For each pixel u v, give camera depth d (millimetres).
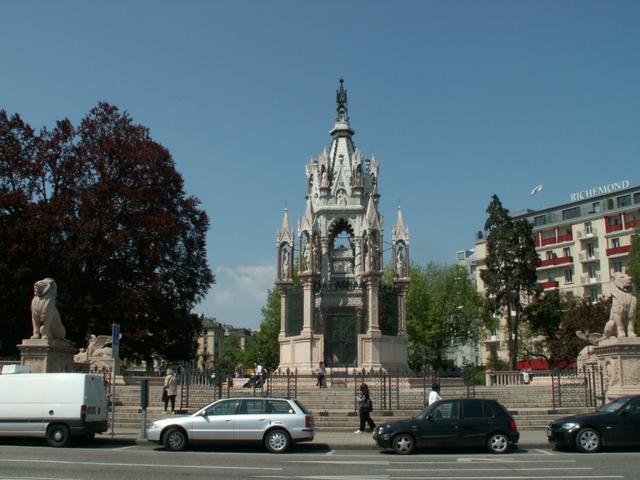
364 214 44250
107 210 46156
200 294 52844
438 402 21391
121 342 45562
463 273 81188
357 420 28172
